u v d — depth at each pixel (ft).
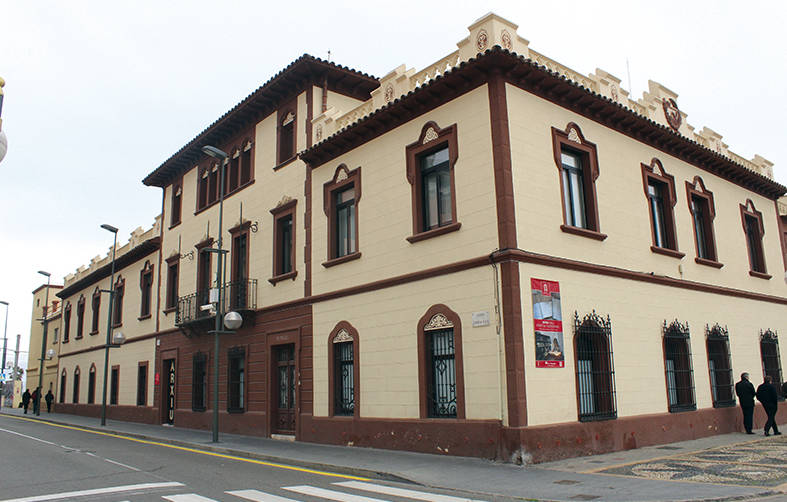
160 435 67.31
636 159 55.36
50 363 148.56
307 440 57.06
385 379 49.52
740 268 66.74
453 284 44.75
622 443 45.27
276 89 67.15
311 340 58.59
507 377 39.83
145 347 94.79
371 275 52.44
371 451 47.75
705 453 42.98
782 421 66.33
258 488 32.96
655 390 50.37
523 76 45.39
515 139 43.98
